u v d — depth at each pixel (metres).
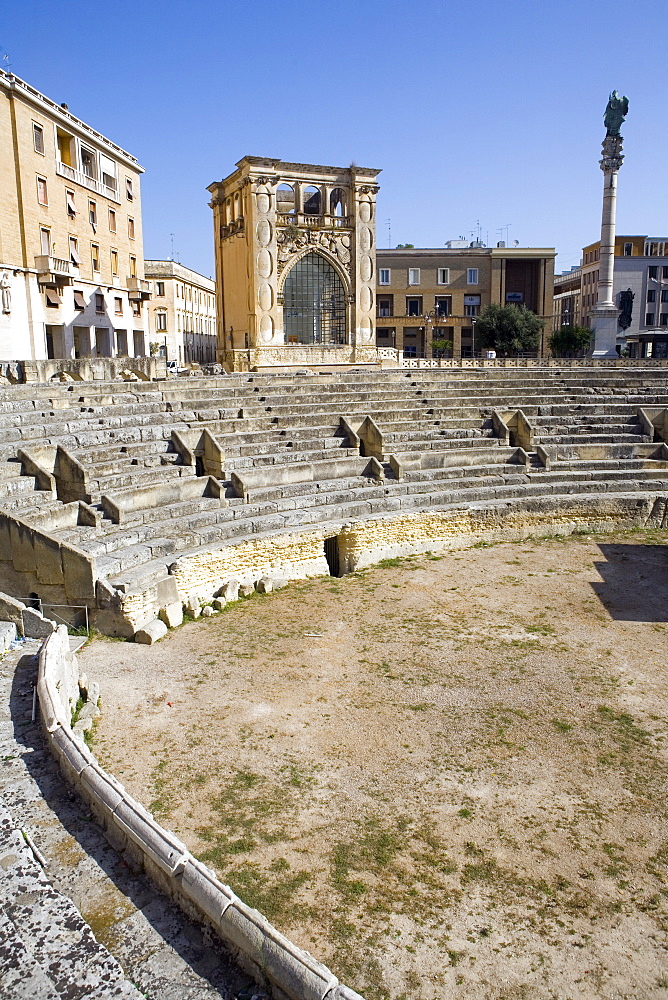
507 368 38.72
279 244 42.47
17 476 18.05
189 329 78.00
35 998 5.70
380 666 14.12
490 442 26.98
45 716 9.43
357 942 7.30
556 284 106.69
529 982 6.88
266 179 41.31
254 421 24.95
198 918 6.58
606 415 29.66
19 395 21.97
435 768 10.54
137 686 13.05
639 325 80.06
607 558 21.58
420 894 8.01
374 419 26.92
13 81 35.06
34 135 37.31
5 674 11.80
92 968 5.98
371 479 23.77
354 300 44.62
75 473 18.44
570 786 10.12
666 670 13.95
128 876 7.13
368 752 10.95
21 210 36.53
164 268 70.31
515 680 13.51
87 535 17.22
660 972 7.03
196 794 9.80
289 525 20.44
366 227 44.28
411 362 42.12
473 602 17.89
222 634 15.73
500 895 8.02
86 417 21.98
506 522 23.50
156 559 17.25
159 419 23.38
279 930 7.44
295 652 14.77
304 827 9.13
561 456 27.36
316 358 43.41
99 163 45.38
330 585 19.45
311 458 24.00
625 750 11.09
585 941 7.39
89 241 43.94
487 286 79.25
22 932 6.37
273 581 19.00
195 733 11.42
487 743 11.25
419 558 21.84
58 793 8.45
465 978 6.91
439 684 13.33
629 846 8.88
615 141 42.69
